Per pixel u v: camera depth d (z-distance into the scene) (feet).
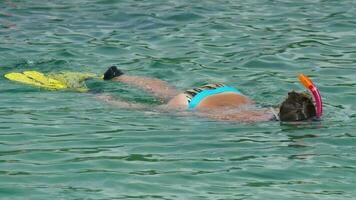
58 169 66.64
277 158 70.23
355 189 62.69
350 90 96.58
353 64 109.60
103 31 130.11
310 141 75.61
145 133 78.23
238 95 89.45
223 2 152.66
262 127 80.38
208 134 77.82
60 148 72.95
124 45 121.29
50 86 97.19
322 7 147.13
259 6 149.07
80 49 118.42
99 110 87.56
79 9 146.41
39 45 120.06
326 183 63.93
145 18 138.51
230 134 77.82
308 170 67.05
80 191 61.26
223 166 67.82
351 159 70.13
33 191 61.11
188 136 77.10
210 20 137.49
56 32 128.77
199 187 62.59
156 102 92.02
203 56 114.52
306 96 82.79
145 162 68.74
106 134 77.92
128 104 90.17
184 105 87.71
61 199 59.41
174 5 149.28
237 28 131.85
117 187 62.34
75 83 99.09
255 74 104.99
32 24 133.90
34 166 67.36
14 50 116.57
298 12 143.23
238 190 61.98
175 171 66.28
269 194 61.26
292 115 82.12
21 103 90.02
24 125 80.84
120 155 70.74
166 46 120.98
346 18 137.39
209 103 87.20
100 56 114.83
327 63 110.11
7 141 75.10
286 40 123.34
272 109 86.28
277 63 110.32
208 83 101.04
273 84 99.81
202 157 70.44
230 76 104.06
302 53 115.65
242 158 70.13
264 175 65.72
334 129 79.66
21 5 148.66
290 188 62.69
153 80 99.60
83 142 74.95
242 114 84.53
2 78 101.19
